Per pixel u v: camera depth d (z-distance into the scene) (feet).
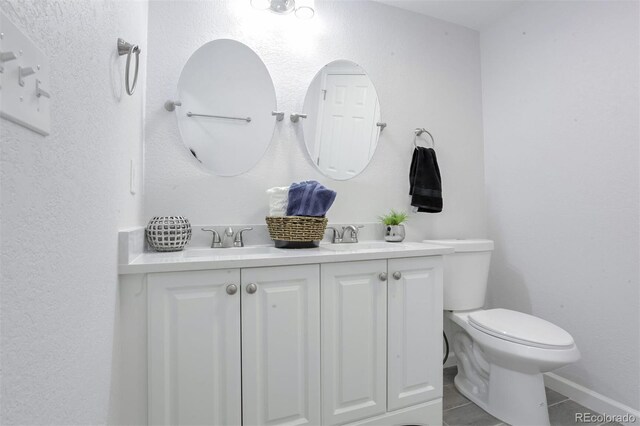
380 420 4.23
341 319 4.02
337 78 5.90
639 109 4.80
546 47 6.06
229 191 5.08
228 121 5.10
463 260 5.87
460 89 7.07
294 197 4.83
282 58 5.51
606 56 5.18
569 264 5.68
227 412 3.44
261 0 5.16
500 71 6.93
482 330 5.03
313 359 3.84
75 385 1.86
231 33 5.19
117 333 2.95
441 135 6.84
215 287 3.43
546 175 6.05
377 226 6.10
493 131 7.07
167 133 4.78
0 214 1.15
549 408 5.27
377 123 6.17
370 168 6.14
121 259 3.03
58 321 1.64
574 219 5.62
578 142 5.56
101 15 2.32
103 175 2.43
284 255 3.84
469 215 7.06
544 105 6.09
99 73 2.29
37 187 1.43
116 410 2.91
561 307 5.79
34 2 1.36
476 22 7.05
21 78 1.25
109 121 2.58
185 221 4.39
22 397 1.31
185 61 4.92
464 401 5.54
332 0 5.93
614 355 5.04
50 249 1.56
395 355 4.34
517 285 6.56
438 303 4.68
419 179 6.20
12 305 1.24
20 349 1.30
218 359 3.43
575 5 5.61
